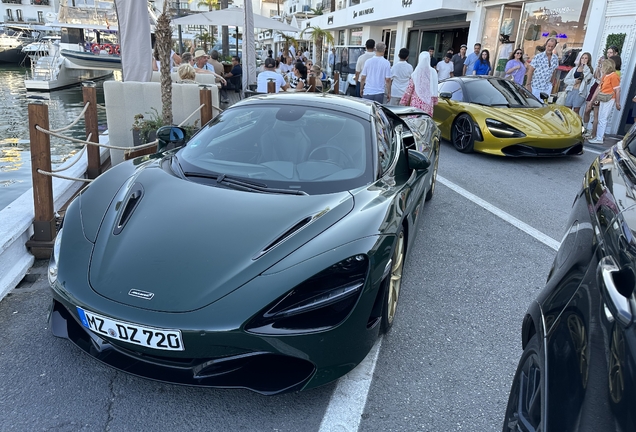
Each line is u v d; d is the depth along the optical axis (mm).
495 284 3352
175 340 1796
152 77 7414
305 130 2967
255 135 2969
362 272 1997
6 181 7141
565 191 5711
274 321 1837
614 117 9781
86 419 1952
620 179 1922
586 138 8906
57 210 4023
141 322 1802
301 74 10734
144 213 2297
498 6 14070
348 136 2918
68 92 22234
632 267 1241
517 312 2988
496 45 14266
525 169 6715
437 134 4898
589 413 1090
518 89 8055
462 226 4465
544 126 6801
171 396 2105
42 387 2115
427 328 2748
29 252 3303
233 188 2531
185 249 2037
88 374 2215
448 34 18250
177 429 1923
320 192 2480
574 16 11133
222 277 1911
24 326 2568
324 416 2021
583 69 8961
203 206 2312
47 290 2967
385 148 3014
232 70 13094
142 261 2006
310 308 1869
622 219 1518
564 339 1348
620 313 1121
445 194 5461
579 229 1921
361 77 8992
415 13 16797
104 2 25734
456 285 3307
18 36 41688
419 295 3139
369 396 2158
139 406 2039
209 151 2908
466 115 7449
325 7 37469
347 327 1941
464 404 2148
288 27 13328
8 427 1887
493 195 5469
